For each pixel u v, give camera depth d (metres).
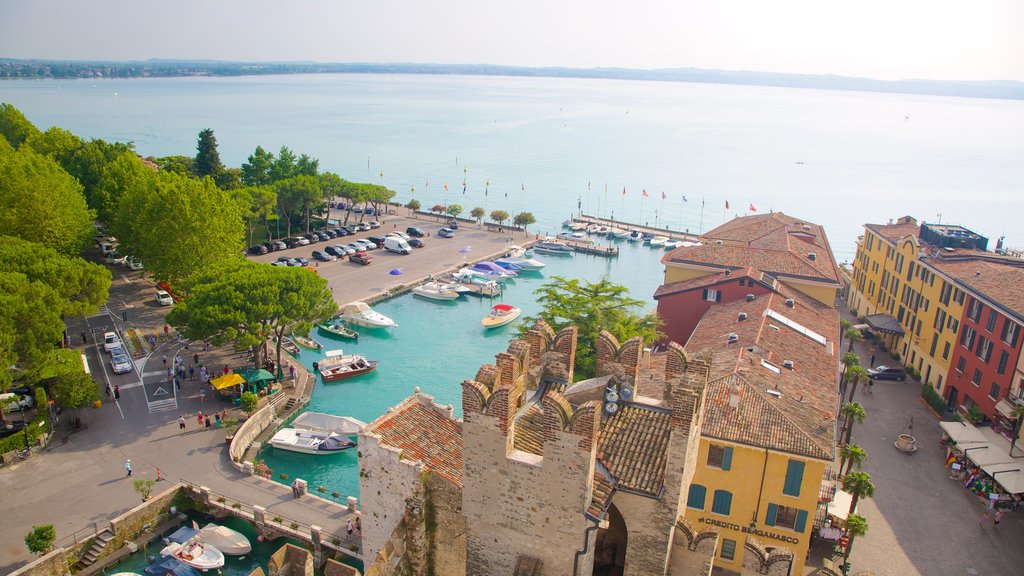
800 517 51.00
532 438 31.72
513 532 30.31
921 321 92.06
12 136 161.25
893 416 80.38
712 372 57.50
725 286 82.25
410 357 98.44
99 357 84.88
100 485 60.47
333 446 70.69
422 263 141.38
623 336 72.19
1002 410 69.62
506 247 158.50
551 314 76.81
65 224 98.69
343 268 135.00
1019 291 72.94
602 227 186.38
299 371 87.69
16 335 63.94
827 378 61.41
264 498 60.34
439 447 39.94
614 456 30.67
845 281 129.38
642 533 30.06
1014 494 61.56
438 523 37.19
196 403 75.81
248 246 141.25
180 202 95.88
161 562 51.84
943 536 58.12
